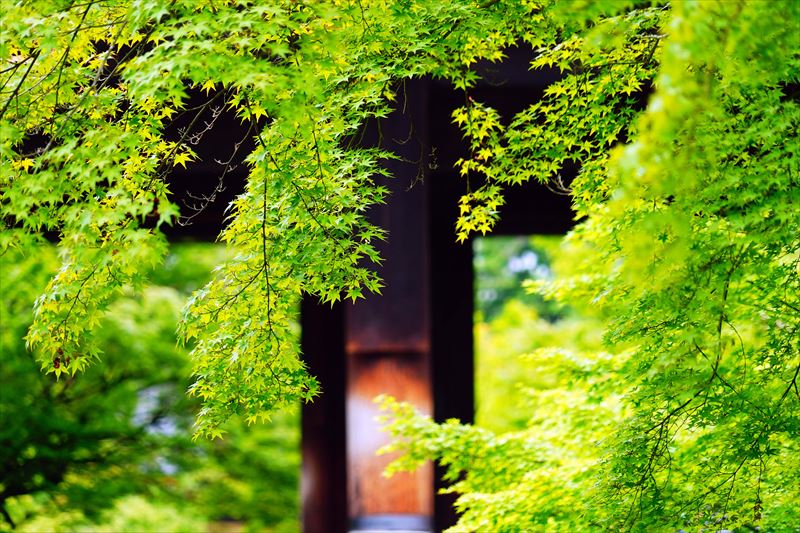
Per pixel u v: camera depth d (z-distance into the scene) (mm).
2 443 22516
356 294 9523
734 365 10508
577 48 10086
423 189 18812
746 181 8531
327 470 20078
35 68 9297
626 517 9945
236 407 9680
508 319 33219
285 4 8422
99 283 8984
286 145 9203
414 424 12867
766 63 7688
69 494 22938
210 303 9477
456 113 10859
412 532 19938
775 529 9953
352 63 9461
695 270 8430
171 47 8750
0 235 8695
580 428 13008
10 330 21984
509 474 12766
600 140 10180
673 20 6352
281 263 9273
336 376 20109
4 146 8281
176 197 16500
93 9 9016
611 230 10281
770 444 10438
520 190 18516
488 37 10070
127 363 25016
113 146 8109
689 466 11055
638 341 9875
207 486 29938
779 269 9859
